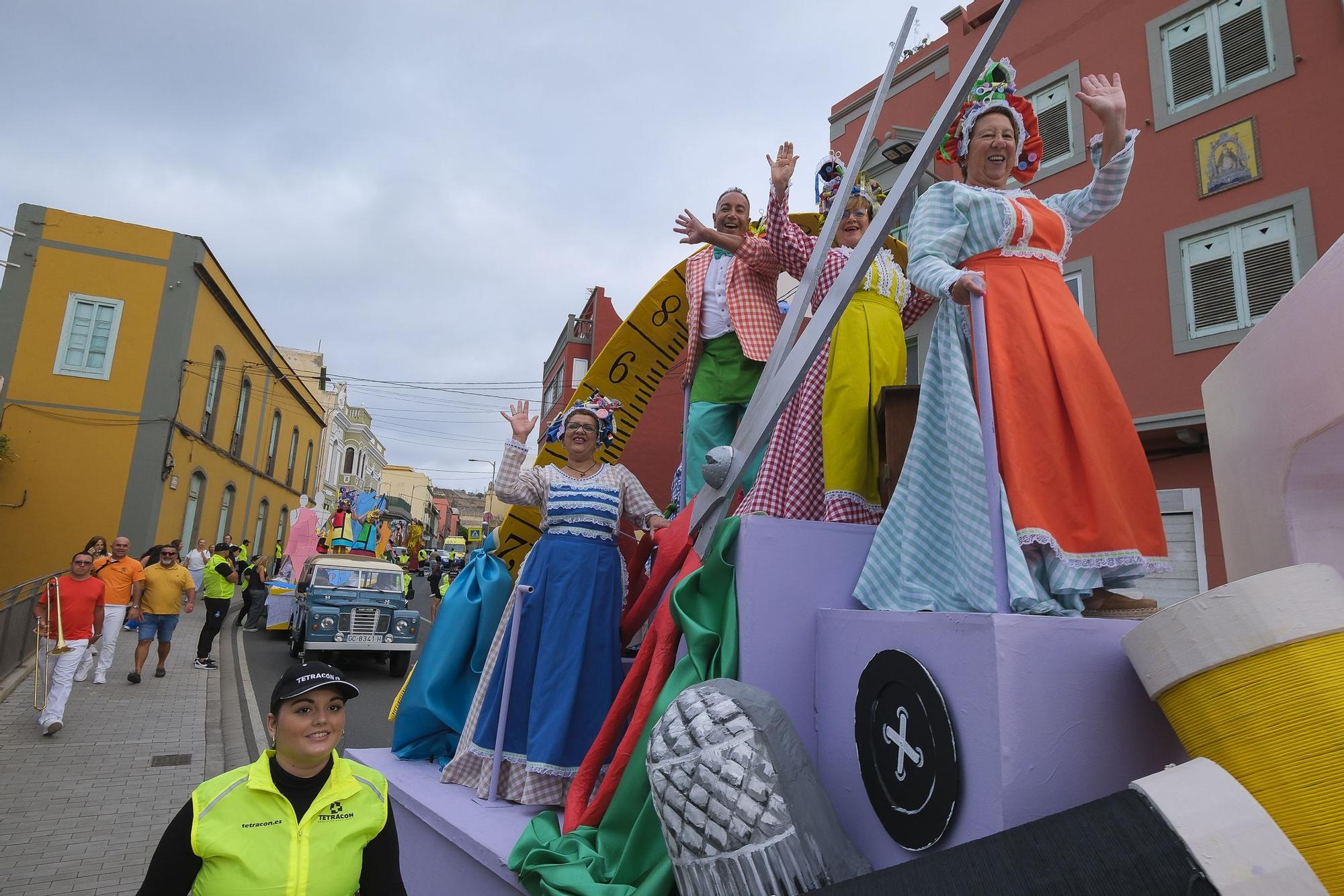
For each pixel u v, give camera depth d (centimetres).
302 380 3466
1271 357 199
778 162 334
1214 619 130
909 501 217
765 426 233
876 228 201
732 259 394
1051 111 1336
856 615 196
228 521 2628
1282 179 1093
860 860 173
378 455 5931
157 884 198
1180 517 1128
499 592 357
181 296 2092
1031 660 152
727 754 166
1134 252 1214
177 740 846
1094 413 204
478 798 291
